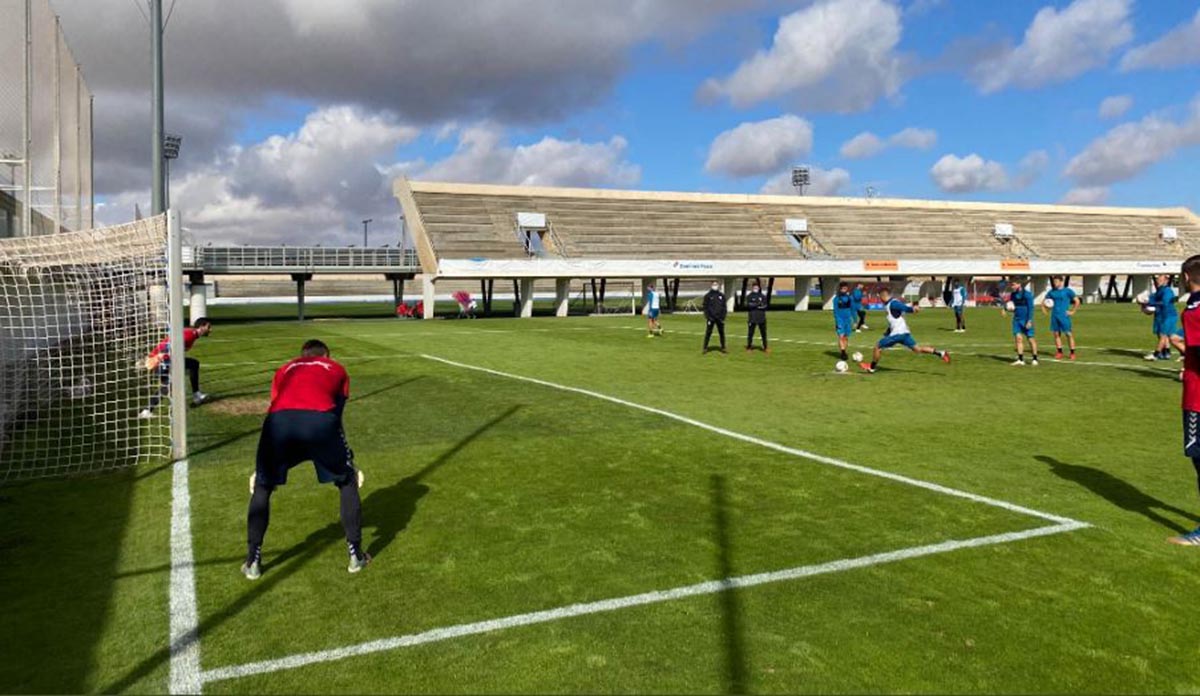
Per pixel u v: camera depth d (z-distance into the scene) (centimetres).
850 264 4506
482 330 2769
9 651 365
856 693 322
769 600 414
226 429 921
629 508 582
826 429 891
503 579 446
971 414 980
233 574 460
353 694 324
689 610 403
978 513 563
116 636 380
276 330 2823
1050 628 381
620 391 1202
